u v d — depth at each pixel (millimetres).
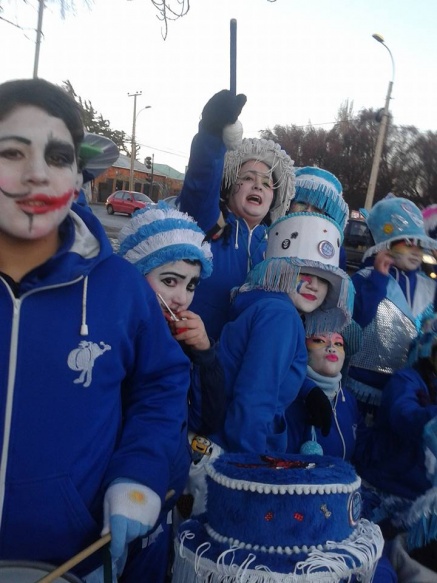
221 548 1691
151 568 1966
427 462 2338
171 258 2148
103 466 1550
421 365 2781
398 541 2387
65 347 1473
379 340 3152
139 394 1686
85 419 1489
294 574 1573
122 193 28984
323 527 1671
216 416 2211
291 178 2936
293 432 2627
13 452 1427
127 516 1431
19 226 1422
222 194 3000
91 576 1594
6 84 1438
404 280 3342
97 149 1626
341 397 2840
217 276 2824
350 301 2652
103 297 1551
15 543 1441
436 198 37625
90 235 1578
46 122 1421
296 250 2570
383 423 2740
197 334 2148
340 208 3043
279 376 2271
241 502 1690
